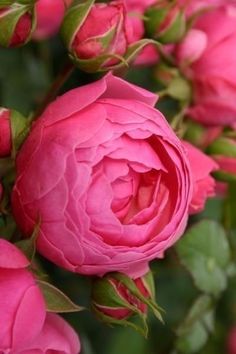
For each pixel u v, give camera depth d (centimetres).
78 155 29
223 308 45
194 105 39
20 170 30
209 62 39
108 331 44
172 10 36
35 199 29
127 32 32
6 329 29
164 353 41
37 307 29
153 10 36
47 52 44
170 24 36
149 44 36
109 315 32
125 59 32
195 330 40
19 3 31
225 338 45
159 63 40
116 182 30
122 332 43
